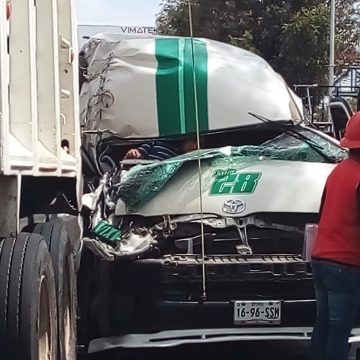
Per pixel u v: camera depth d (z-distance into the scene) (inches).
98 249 290.8
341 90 778.8
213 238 301.1
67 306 273.1
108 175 330.3
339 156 322.0
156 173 305.6
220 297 292.8
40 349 234.1
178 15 1073.5
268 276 291.9
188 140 357.4
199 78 355.3
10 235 223.5
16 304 215.3
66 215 299.1
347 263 272.8
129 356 323.3
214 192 304.7
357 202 272.1
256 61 371.2
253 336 292.8
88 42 391.9
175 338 291.0
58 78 271.1
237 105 354.6
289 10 1169.4
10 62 230.8
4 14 215.0
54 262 254.7
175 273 290.4
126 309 292.0
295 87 620.1
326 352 278.4
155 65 361.1
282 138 341.1
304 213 303.4
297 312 295.4
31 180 251.9
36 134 240.8
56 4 273.3
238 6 1152.8
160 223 302.2
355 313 278.7
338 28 1323.8
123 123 358.6
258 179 306.7
